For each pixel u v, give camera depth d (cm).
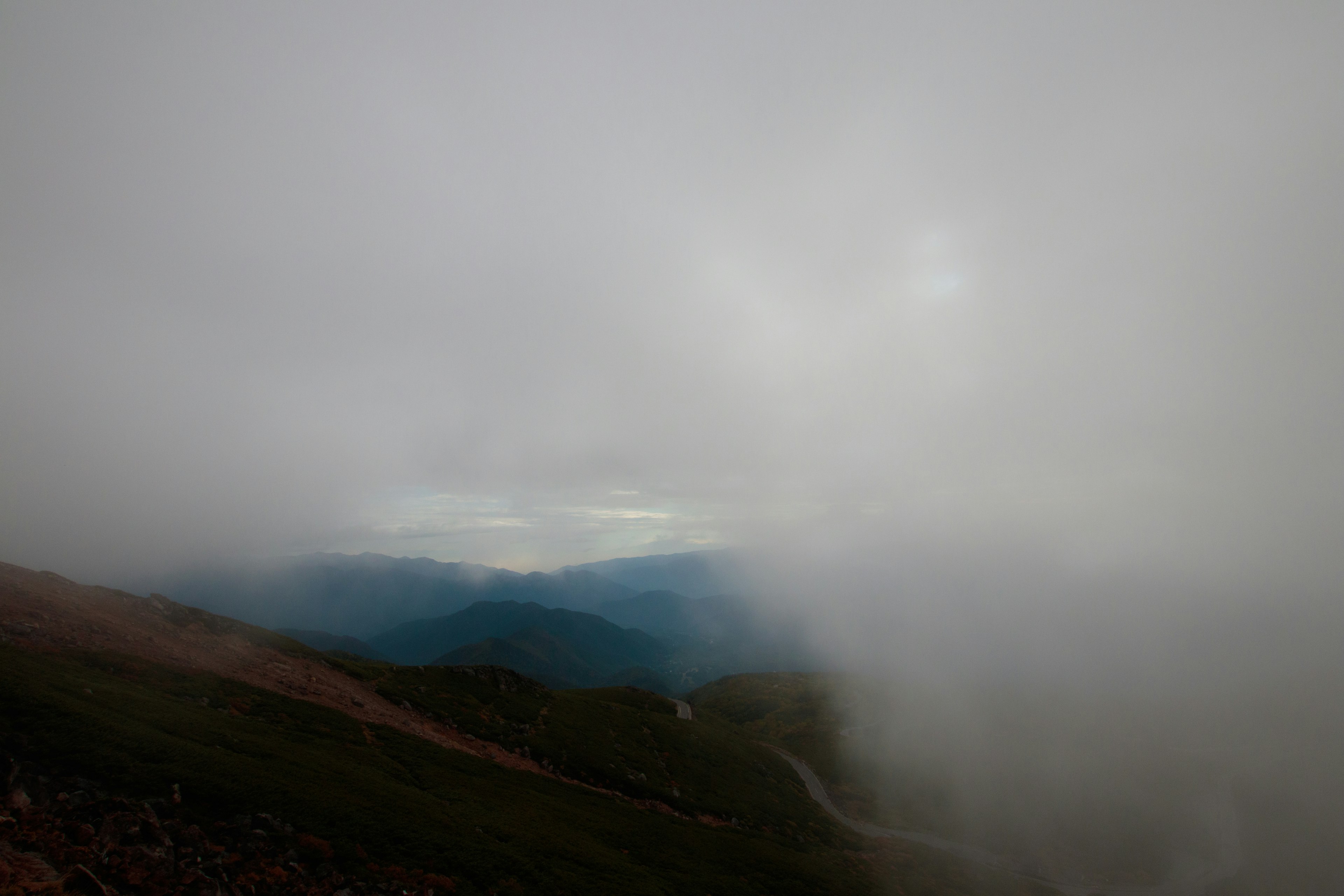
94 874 2766
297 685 7581
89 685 4747
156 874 3002
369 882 3847
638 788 9744
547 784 8250
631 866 6166
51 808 3102
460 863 4600
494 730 9819
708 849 7944
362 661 11512
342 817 4425
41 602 6144
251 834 3722
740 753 14888
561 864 5444
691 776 11538
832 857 10312
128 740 4034
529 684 13288
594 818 7481
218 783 4031
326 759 5553
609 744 11344
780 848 9544
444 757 7381
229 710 5825
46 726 3759
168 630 7306
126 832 3144
